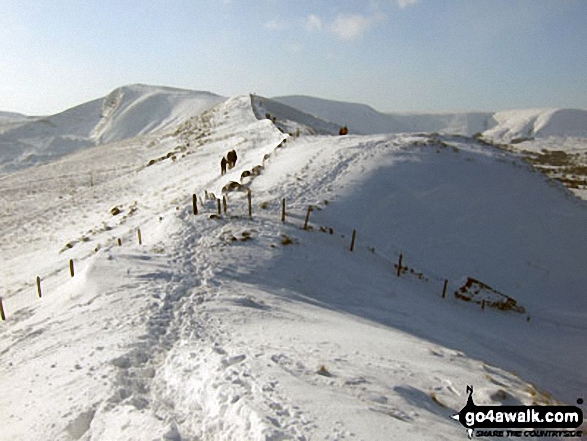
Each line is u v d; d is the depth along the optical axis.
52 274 21.52
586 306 22.53
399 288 18.86
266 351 9.28
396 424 6.54
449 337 15.39
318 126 75.06
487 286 21.23
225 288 14.45
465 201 28.20
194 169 41.94
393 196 26.56
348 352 10.09
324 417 6.41
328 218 23.23
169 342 10.36
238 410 6.50
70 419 7.09
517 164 35.91
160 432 6.31
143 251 17.33
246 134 49.03
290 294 15.46
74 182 49.03
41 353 10.36
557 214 30.06
